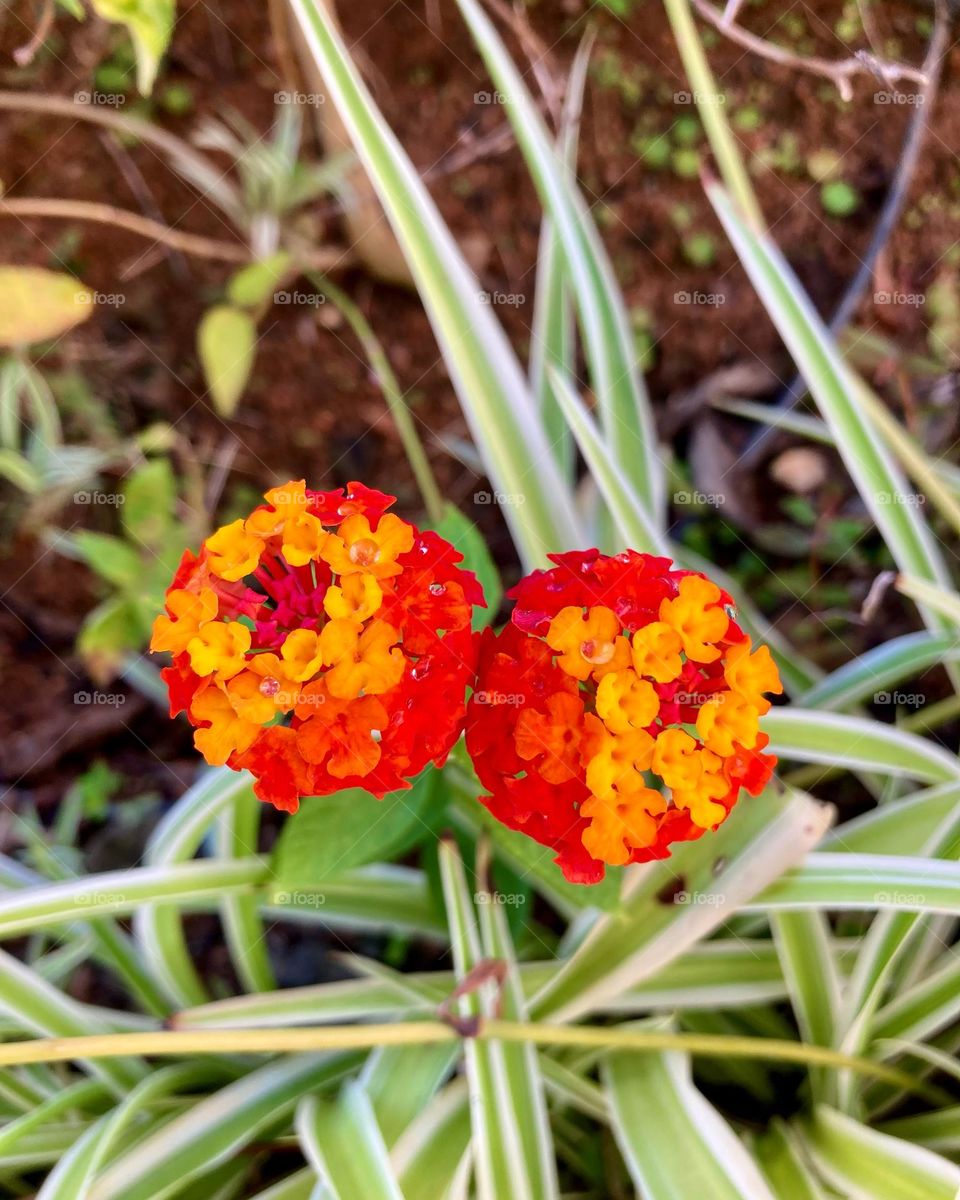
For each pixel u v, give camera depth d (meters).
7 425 0.18
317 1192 0.12
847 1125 0.12
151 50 0.15
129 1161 0.12
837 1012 0.13
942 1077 0.15
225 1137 0.13
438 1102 0.13
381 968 0.14
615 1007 0.14
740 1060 0.15
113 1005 0.18
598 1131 0.15
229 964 0.18
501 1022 0.12
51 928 0.16
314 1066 0.14
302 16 0.14
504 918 0.14
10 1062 0.11
